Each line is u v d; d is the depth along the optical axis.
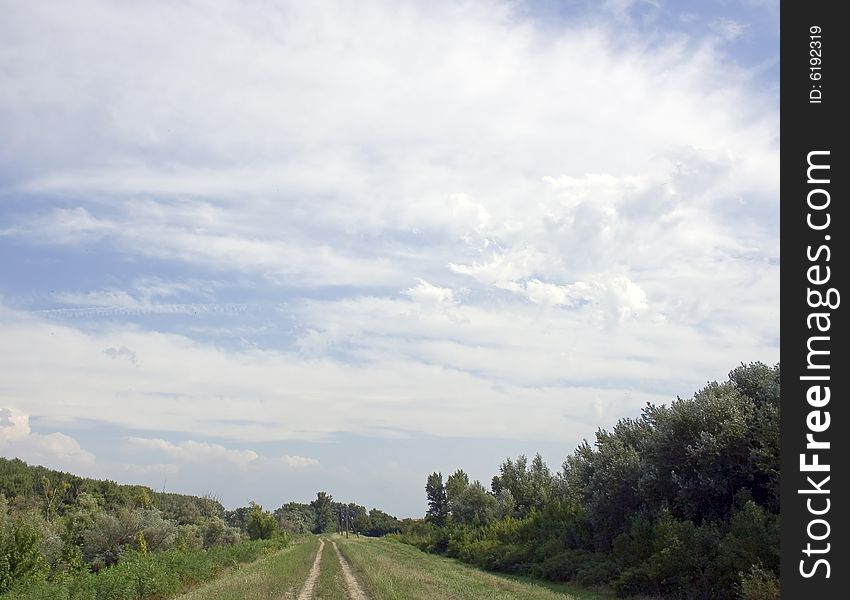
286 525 168.25
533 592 31.56
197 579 40.31
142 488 114.31
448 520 92.00
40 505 85.62
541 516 55.56
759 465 28.14
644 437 41.47
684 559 28.62
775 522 25.58
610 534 40.31
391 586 30.06
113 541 60.19
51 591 26.42
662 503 34.06
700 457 31.03
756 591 22.89
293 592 31.14
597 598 32.47
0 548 29.61
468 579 38.78
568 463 61.38
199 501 129.75
